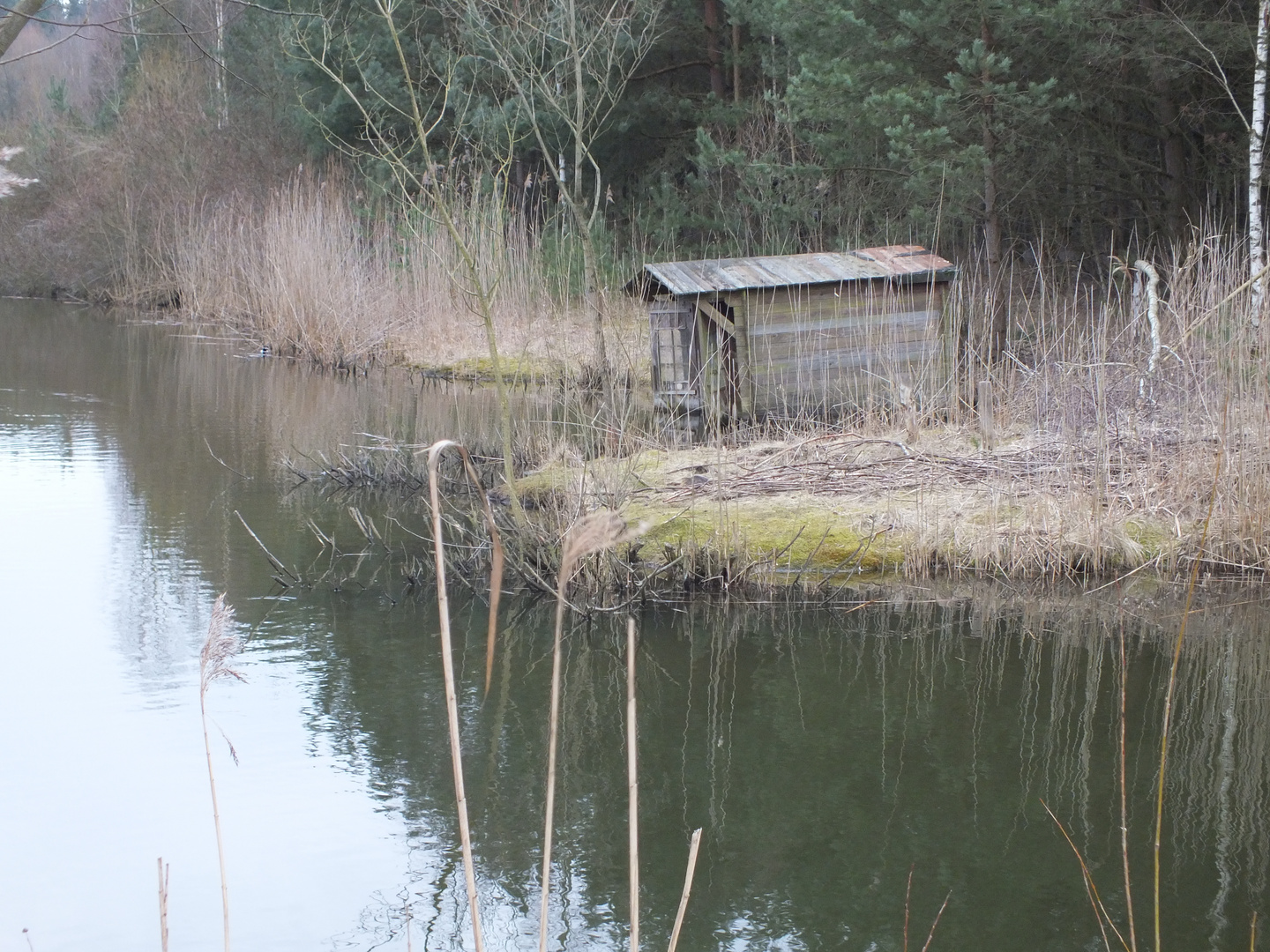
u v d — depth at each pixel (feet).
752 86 68.54
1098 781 15.81
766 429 31.76
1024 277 47.42
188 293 77.30
